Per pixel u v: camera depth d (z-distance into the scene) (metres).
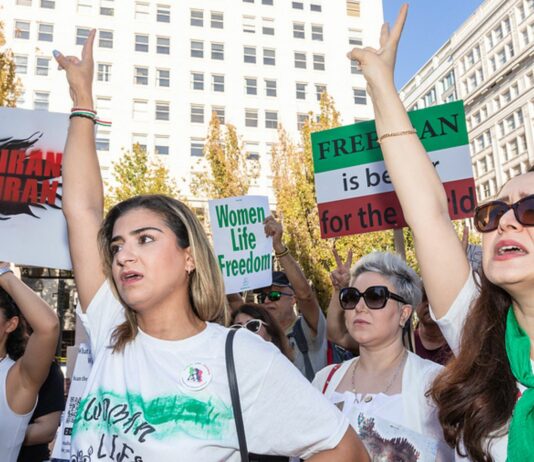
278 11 37.91
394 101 1.88
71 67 2.34
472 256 3.64
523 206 1.46
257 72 36.56
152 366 1.63
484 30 56.38
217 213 5.04
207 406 1.53
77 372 3.15
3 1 32.84
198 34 36.03
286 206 22.27
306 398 1.55
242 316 3.66
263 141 35.53
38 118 3.47
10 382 2.62
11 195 3.37
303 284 4.33
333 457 1.50
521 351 1.51
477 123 57.47
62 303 26.59
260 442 1.53
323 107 23.50
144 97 34.09
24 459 2.96
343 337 3.75
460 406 1.59
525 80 49.75
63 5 33.84
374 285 2.56
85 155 2.21
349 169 4.59
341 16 39.25
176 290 1.75
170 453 1.46
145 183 24.72
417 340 3.67
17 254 3.30
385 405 2.33
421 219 1.82
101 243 1.93
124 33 34.62
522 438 1.39
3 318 2.78
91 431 1.62
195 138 34.47
